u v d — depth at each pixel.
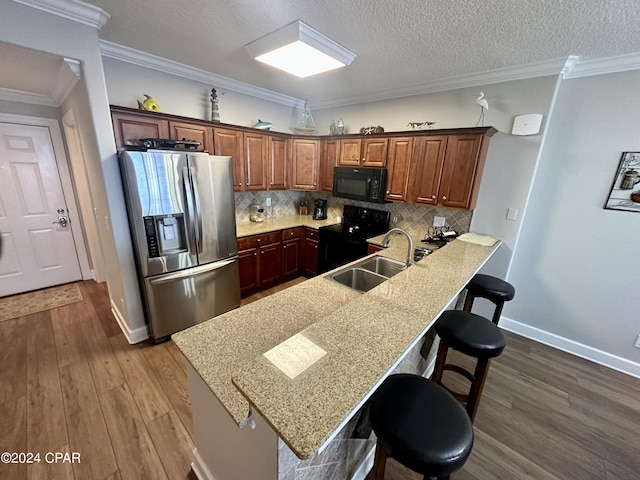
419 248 2.63
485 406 1.93
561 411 1.92
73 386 1.94
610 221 2.27
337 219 3.91
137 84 2.54
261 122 3.38
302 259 3.91
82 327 2.63
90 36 1.83
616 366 2.38
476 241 2.56
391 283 1.58
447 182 2.69
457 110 2.80
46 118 3.05
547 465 1.55
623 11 1.47
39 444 1.54
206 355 1.12
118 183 2.12
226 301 2.84
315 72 2.40
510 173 2.55
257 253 3.32
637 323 2.27
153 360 2.22
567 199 2.42
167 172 2.20
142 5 1.66
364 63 2.42
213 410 1.15
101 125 1.98
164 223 2.29
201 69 2.80
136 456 1.50
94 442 1.57
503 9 1.54
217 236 2.63
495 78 2.50
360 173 3.25
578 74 2.22
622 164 2.16
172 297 2.42
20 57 1.77
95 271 3.56
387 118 3.33
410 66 2.45
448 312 1.74
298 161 3.74
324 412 0.68
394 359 0.89
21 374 2.04
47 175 3.19
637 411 1.94
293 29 1.81
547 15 1.57
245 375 0.79
